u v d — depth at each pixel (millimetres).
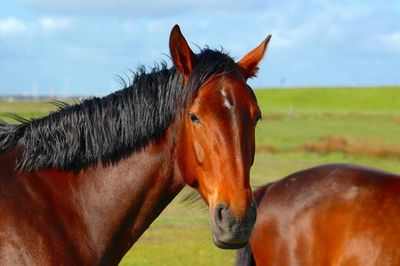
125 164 5133
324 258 8453
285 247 8641
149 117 5047
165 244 14922
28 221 4715
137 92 5082
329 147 35688
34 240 4668
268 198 8969
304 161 31500
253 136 4750
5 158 4973
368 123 62031
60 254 4750
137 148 5117
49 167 5035
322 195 8633
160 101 5035
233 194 4488
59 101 5367
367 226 8227
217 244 4527
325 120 66438
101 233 5078
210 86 4727
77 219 4996
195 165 4727
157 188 5172
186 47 4883
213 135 4574
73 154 5039
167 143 5098
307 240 8539
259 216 8898
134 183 5125
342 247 8328
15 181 4875
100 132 5074
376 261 8062
